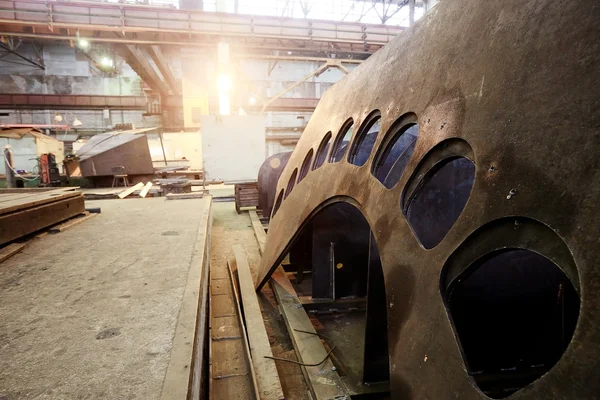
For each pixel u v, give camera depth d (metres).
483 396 0.86
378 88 2.00
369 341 1.99
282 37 12.11
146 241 3.04
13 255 2.58
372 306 1.94
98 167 8.31
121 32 11.09
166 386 1.09
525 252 1.89
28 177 8.61
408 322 1.22
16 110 18.09
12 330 1.47
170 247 2.83
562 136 0.82
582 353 0.68
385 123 1.74
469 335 1.93
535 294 1.94
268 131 20.30
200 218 4.21
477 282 1.87
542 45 0.95
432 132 1.33
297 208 2.71
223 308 2.91
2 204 2.87
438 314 1.08
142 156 8.98
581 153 0.77
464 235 1.05
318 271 3.07
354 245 3.07
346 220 3.04
